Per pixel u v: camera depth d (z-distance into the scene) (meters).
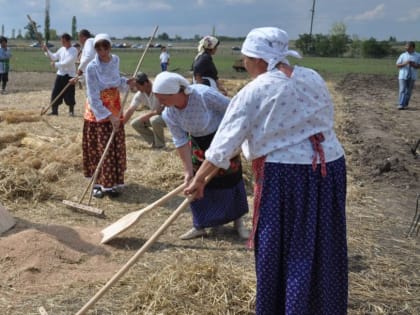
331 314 3.21
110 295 4.24
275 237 3.05
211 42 7.04
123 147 6.60
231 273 4.37
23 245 4.81
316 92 3.08
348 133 12.28
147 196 6.78
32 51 63.75
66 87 11.84
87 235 5.34
